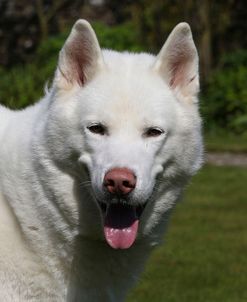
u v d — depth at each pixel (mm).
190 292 8648
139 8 25938
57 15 29000
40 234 5234
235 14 27703
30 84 18453
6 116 5672
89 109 5027
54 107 5125
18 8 29953
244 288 8859
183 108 5230
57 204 5168
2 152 5363
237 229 11742
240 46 27922
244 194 14305
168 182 5246
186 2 24922
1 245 5238
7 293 5258
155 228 5402
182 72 5305
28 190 5215
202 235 11344
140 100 5027
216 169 16750
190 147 5230
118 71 5152
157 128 5035
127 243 4980
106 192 4812
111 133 5004
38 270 5289
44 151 5098
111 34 21641
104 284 5383
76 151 5074
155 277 9195
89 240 5270
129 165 4816
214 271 9492
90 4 29250
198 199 13852
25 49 29516
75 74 5199
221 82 22672
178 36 5234
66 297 5348
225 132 21562
